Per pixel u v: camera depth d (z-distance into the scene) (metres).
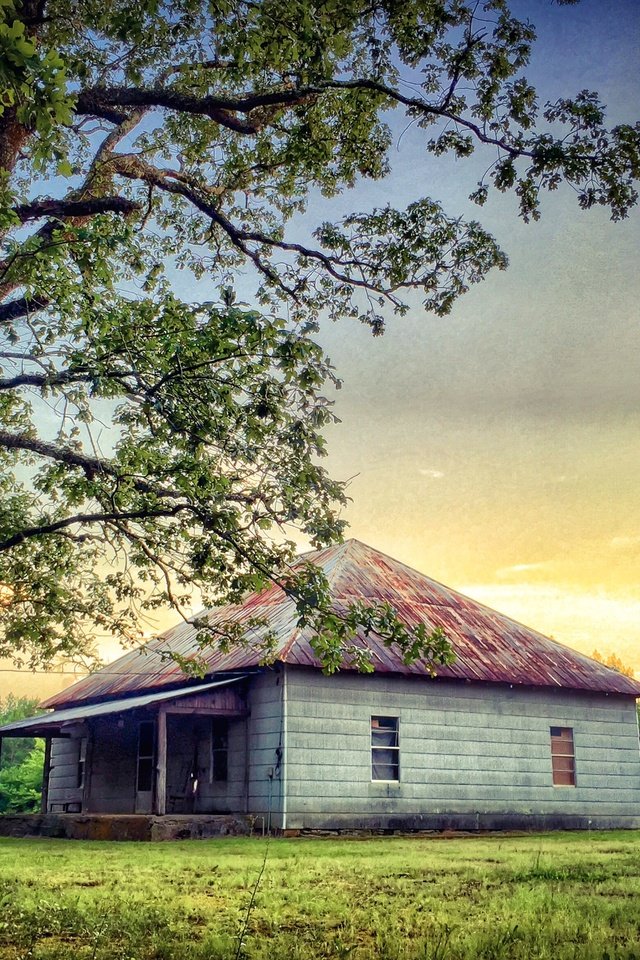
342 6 10.69
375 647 24.17
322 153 12.31
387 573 28.83
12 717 46.06
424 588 28.98
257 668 22.62
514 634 28.61
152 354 8.72
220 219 12.51
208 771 24.39
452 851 15.93
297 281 12.65
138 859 13.54
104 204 10.48
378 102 12.06
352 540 29.95
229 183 13.23
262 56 10.70
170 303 8.86
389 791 23.12
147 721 26.92
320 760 22.28
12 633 12.05
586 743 27.22
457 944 5.56
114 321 8.55
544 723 26.48
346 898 8.29
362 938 6.14
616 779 27.48
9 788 40.47
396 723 23.86
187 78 11.47
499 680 25.25
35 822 22.86
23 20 9.27
